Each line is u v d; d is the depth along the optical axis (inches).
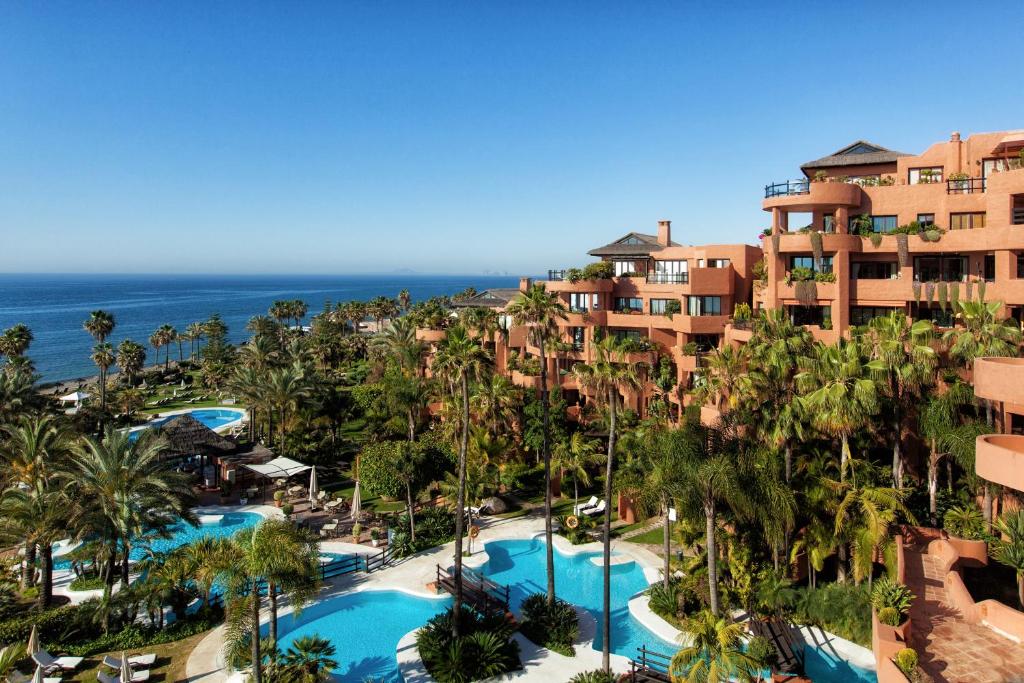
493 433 1978.3
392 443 1756.9
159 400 3641.7
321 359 3841.0
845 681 975.6
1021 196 1505.9
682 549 1437.0
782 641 1059.3
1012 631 956.0
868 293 1702.8
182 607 1184.2
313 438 2425.0
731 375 1416.1
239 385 2450.8
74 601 1270.9
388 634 1188.5
